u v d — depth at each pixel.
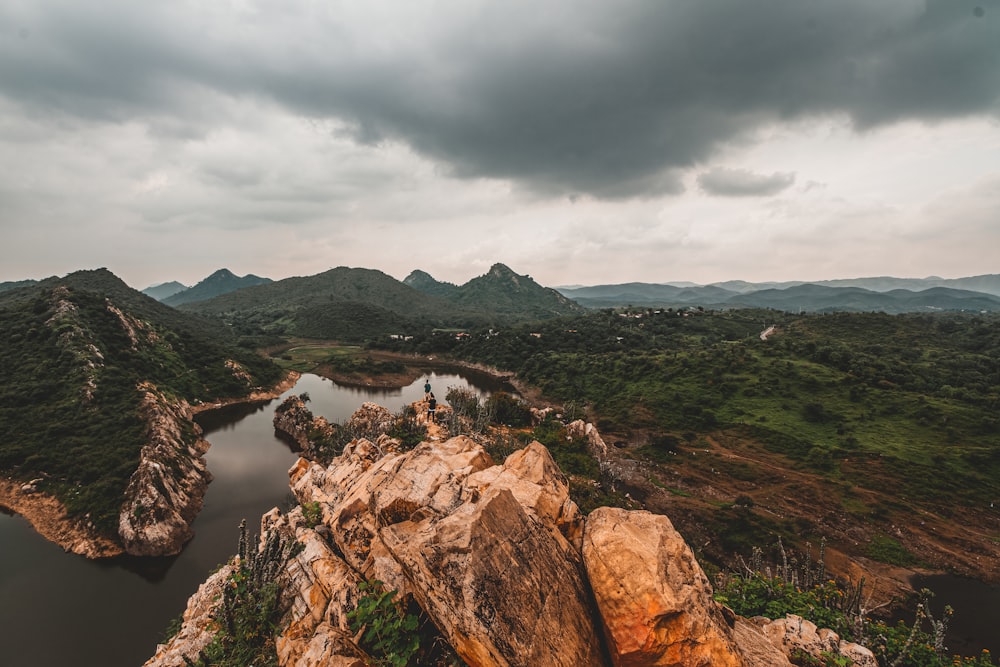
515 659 6.00
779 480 60.66
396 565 9.92
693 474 64.50
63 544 42.62
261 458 67.69
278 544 13.01
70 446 55.66
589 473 49.44
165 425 63.12
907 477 57.53
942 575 42.41
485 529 7.00
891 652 10.50
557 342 171.00
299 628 10.20
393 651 7.90
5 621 33.44
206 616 13.27
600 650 6.67
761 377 92.06
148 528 42.62
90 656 30.73
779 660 7.59
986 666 10.06
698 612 6.27
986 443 61.81
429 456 11.98
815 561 44.12
